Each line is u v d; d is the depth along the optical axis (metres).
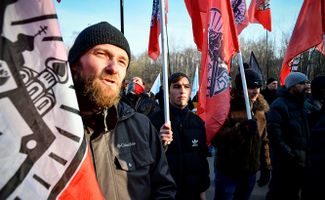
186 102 3.50
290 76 4.50
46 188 1.17
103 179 1.63
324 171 2.96
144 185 1.81
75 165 1.23
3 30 1.18
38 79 1.21
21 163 1.15
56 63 1.25
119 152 1.76
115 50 1.70
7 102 1.16
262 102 4.77
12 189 1.12
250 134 3.79
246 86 3.94
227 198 3.91
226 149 3.88
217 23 3.93
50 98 1.22
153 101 6.11
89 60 1.65
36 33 1.23
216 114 3.76
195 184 3.37
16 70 1.18
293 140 4.36
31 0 1.23
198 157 3.44
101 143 1.69
